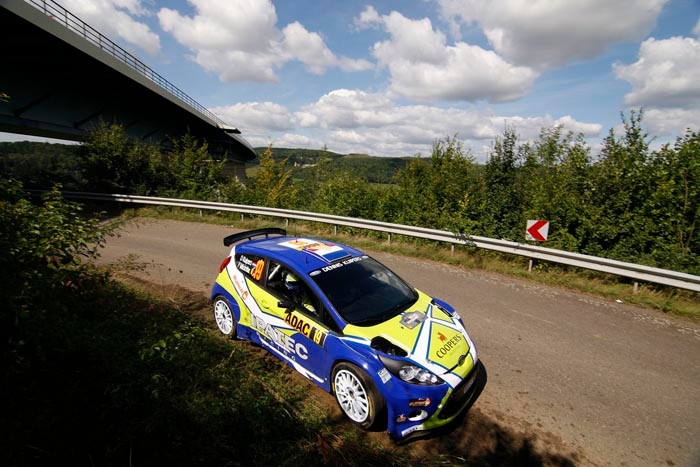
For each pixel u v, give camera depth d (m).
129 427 2.73
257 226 13.20
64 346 3.27
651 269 6.92
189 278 7.60
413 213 11.79
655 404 4.08
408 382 3.37
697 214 7.87
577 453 3.41
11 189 3.94
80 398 2.95
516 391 4.25
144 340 3.98
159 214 15.09
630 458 3.36
